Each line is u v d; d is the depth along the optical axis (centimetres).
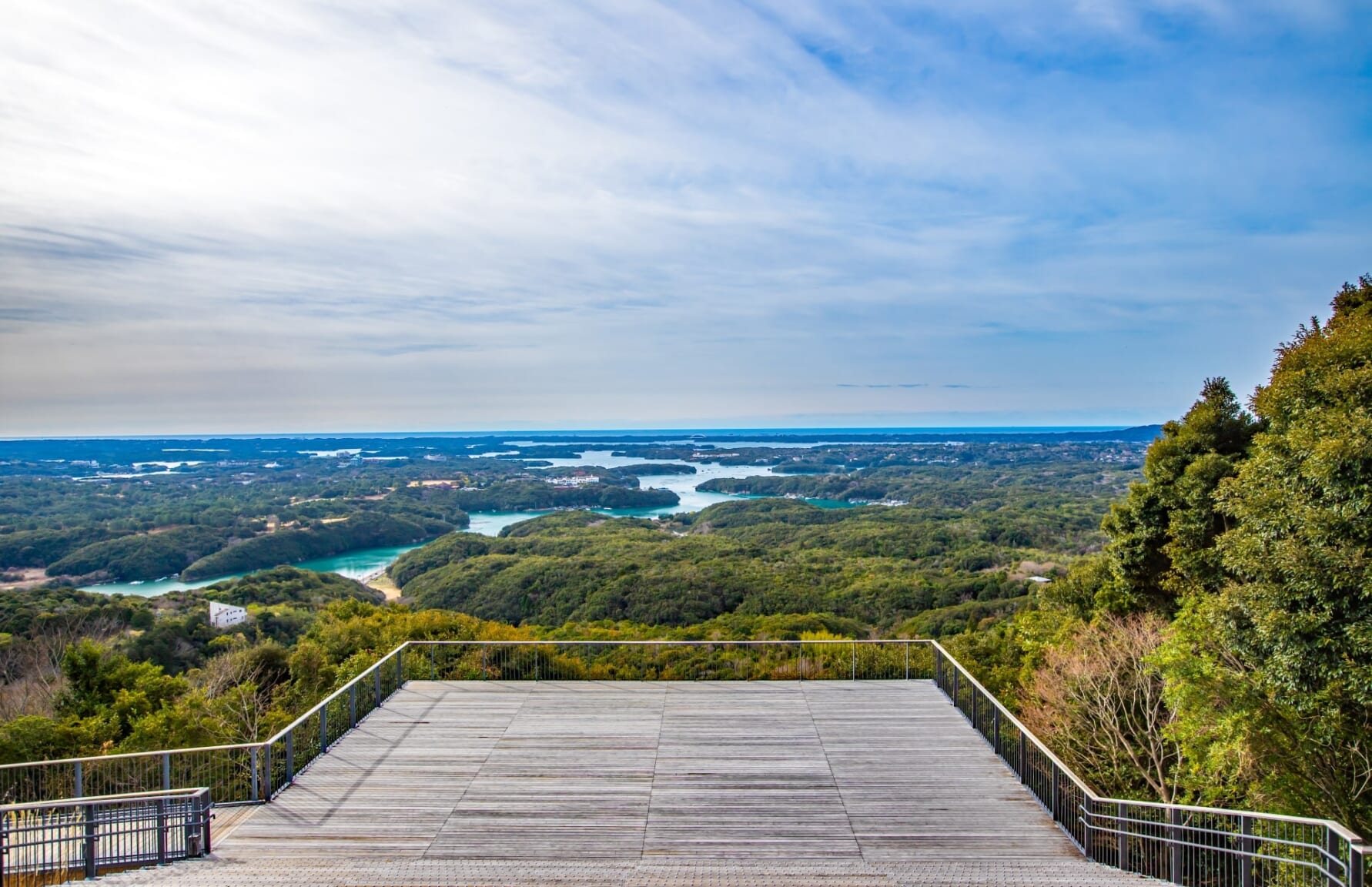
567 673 1589
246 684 2647
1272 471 1222
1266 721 1192
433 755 1053
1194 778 1345
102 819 818
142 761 1488
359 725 1159
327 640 3256
